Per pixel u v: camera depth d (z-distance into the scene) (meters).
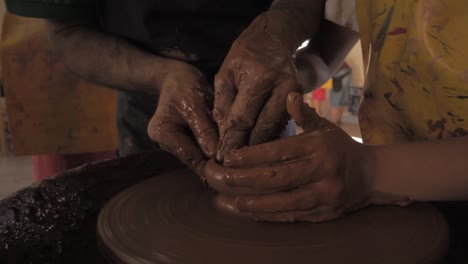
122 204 0.74
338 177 0.60
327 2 1.11
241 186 0.61
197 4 1.12
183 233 0.63
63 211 0.82
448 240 0.62
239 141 0.68
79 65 1.07
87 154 1.92
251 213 0.63
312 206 0.61
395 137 0.98
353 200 0.64
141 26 1.12
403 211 0.66
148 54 1.01
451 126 0.85
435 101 0.86
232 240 0.60
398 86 0.94
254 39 0.72
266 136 0.69
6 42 1.64
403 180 0.66
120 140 1.43
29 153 1.80
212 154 0.74
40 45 1.65
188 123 0.79
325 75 1.36
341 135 0.63
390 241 0.58
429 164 0.66
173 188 0.79
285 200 0.60
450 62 0.80
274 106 0.67
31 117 1.74
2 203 0.79
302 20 0.96
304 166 0.59
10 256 0.70
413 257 0.55
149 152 1.04
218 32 1.17
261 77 0.66
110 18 1.17
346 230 0.61
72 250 0.74
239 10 1.18
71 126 1.79
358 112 1.08
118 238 0.64
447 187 0.66
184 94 0.81
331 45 1.37
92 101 1.77
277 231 0.62
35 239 0.74
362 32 1.03
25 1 1.06
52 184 0.87
